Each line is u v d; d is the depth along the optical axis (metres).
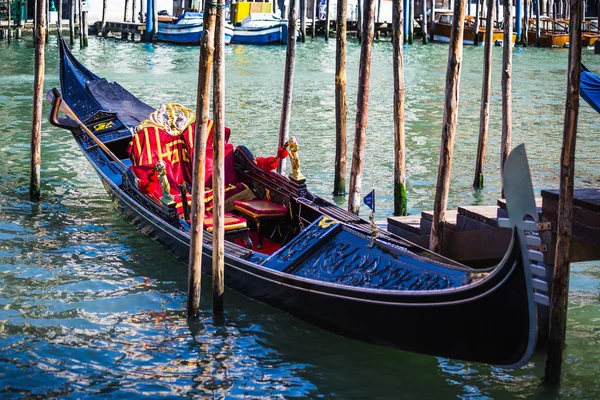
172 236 7.97
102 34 33.78
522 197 4.85
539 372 6.12
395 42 8.93
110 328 6.75
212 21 6.29
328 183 11.17
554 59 28.92
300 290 6.61
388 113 16.55
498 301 5.20
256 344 6.53
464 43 34.56
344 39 10.12
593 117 16.55
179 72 22.94
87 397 5.68
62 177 11.36
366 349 6.48
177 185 8.73
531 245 4.91
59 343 6.45
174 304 7.26
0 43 29.56
